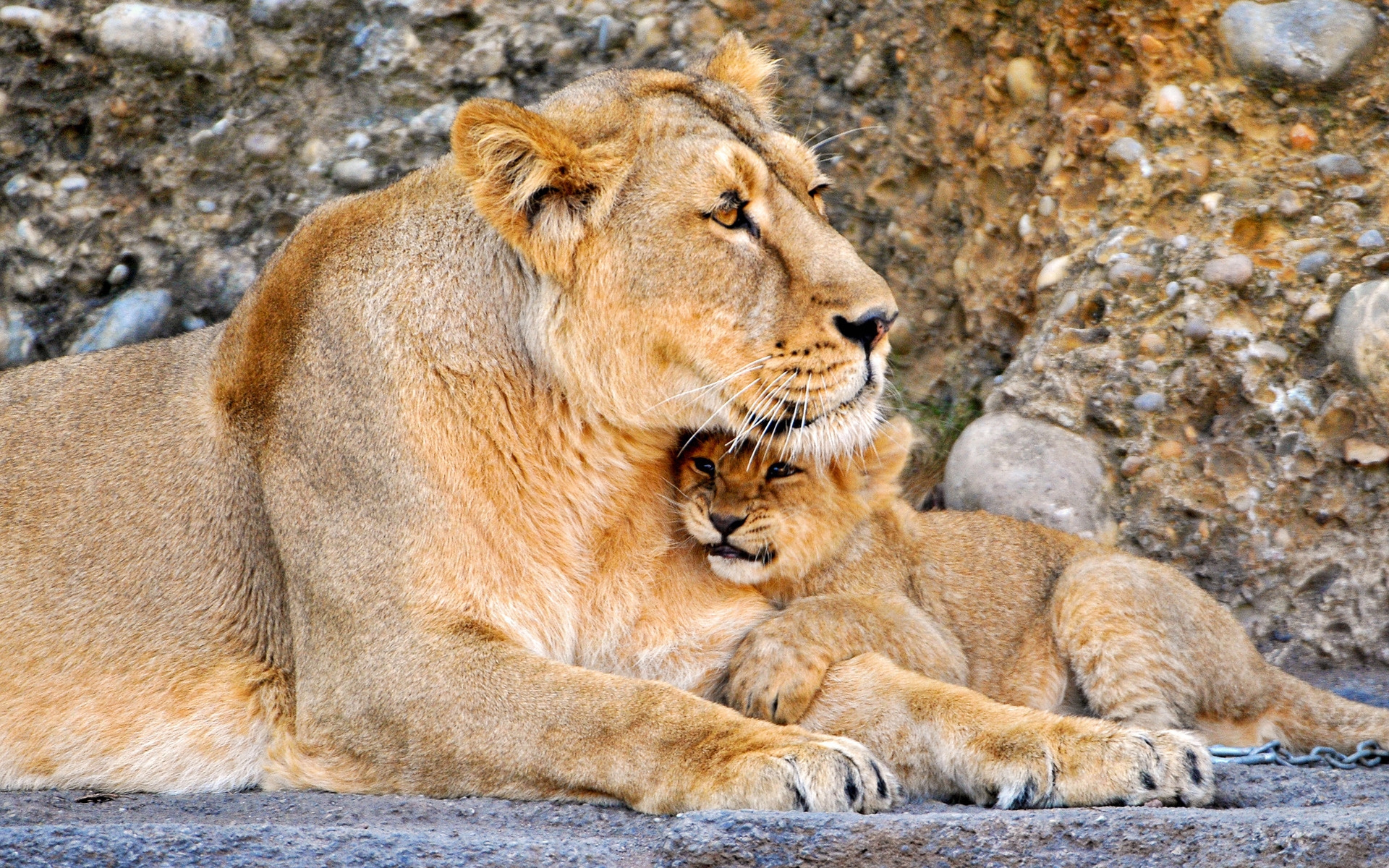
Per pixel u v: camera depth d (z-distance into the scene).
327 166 12.96
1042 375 11.70
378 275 8.41
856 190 13.25
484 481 8.11
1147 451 11.29
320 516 8.24
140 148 12.77
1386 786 7.64
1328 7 11.98
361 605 7.96
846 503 9.49
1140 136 12.20
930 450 12.52
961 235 13.00
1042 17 12.64
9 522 9.14
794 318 8.05
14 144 12.59
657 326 8.09
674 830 6.13
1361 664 10.78
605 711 7.42
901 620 8.98
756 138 8.47
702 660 8.88
